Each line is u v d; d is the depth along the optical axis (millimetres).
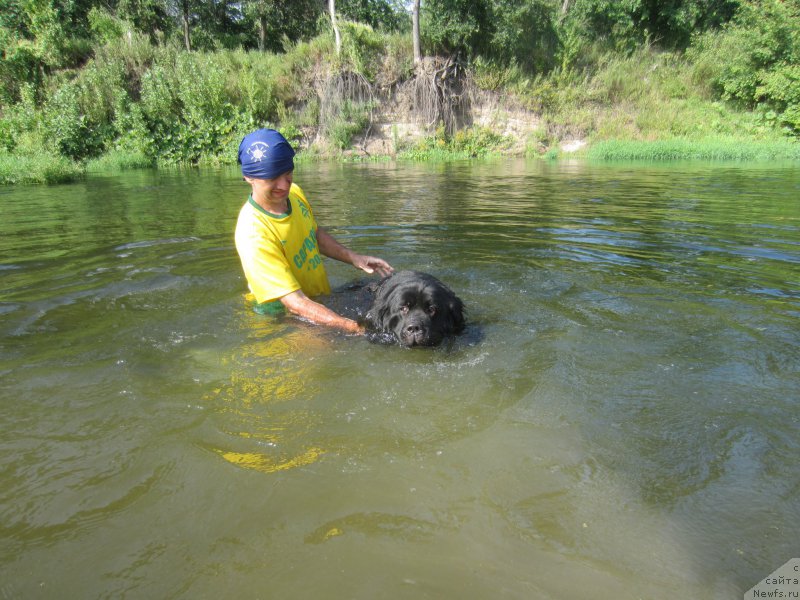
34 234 6660
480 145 22156
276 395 2652
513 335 3438
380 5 32125
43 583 1548
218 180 13961
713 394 2609
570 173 14586
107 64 21453
